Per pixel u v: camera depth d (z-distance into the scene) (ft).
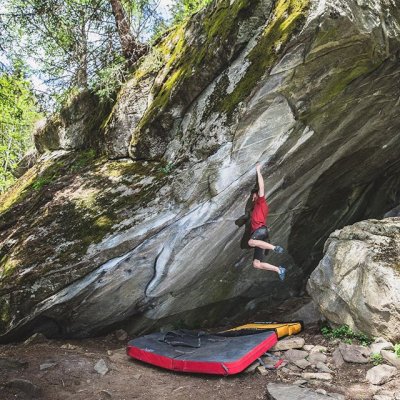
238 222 22.03
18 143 52.44
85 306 21.25
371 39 19.21
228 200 21.26
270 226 25.95
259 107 19.77
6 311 20.47
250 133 20.21
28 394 14.84
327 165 24.57
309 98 20.25
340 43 18.84
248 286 27.40
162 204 21.31
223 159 20.44
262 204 20.59
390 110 23.44
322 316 22.40
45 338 21.63
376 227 20.49
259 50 19.69
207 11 23.49
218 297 26.04
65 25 26.18
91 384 16.39
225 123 20.17
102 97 27.48
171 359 17.66
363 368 16.51
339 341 19.15
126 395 15.52
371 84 21.29
